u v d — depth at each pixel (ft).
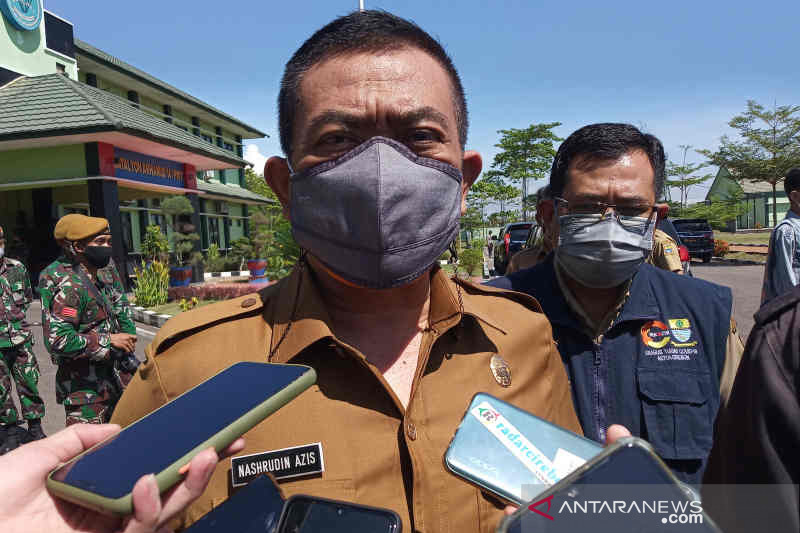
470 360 4.05
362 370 3.66
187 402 2.63
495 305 4.81
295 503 2.81
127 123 36.96
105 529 2.37
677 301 6.18
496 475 2.47
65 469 2.30
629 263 5.96
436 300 4.07
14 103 39.32
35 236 44.55
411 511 3.35
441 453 3.51
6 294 12.60
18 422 13.35
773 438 2.38
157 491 2.02
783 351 2.51
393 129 3.72
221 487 3.38
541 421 2.68
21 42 45.60
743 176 87.04
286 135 4.09
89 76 61.62
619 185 6.06
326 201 3.74
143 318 33.65
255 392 2.55
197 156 47.88
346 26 3.77
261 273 56.08
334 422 3.47
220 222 87.20
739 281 47.11
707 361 5.97
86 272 10.33
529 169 155.63
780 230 13.43
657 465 2.00
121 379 10.61
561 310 6.40
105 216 39.14
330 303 4.21
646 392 5.87
